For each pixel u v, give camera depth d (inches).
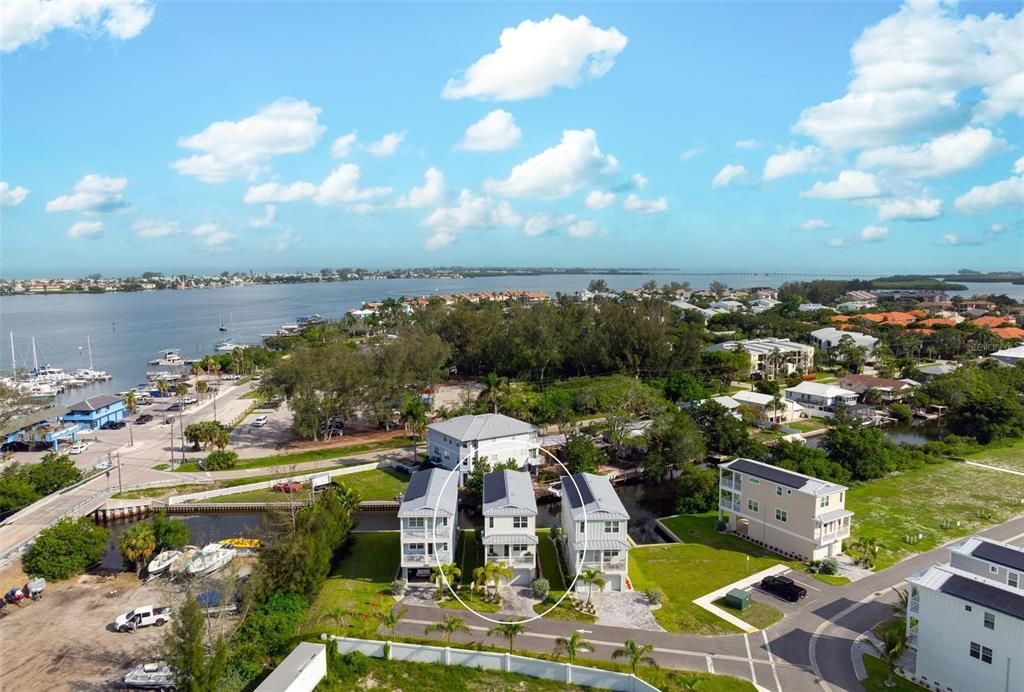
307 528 2155.5
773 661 1734.7
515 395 4340.6
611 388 4503.0
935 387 4697.3
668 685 1600.6
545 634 1872.5
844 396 4968.0
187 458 3750.0
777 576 2215.8
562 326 6476.4
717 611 2006.6
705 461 3592.5
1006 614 1482.5
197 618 1529.3
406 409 4094.5
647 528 2856.8
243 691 1582.2
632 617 1971.0
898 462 3516.2
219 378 6599.4
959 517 2812.5
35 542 2293.3
